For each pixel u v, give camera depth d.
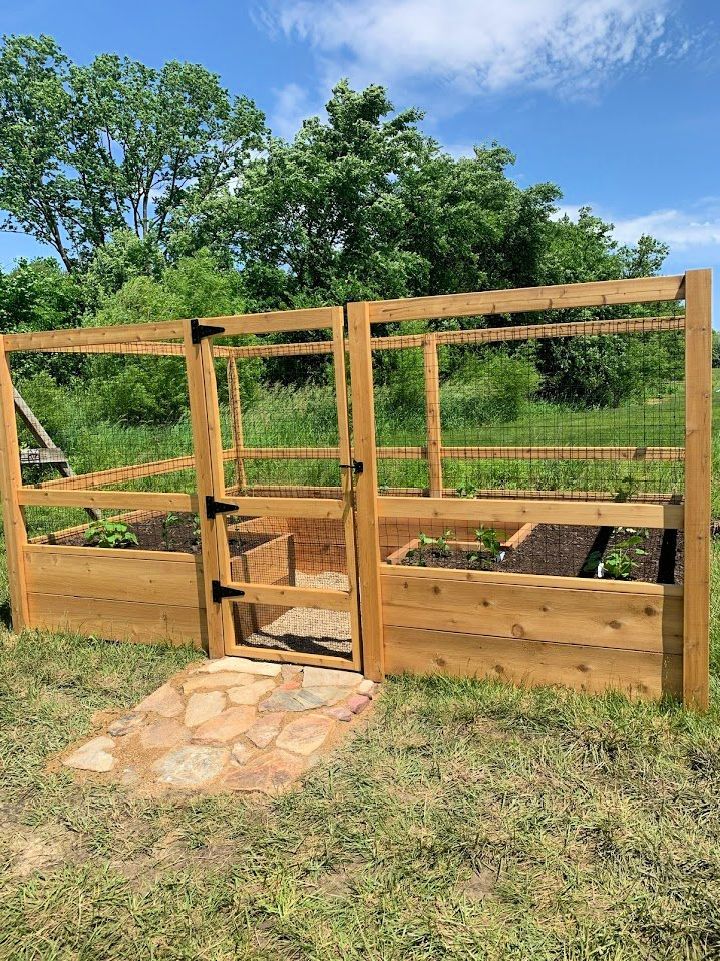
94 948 2.09
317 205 21.89
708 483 3.01
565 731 3.09
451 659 3.68
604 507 3.25
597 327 4.66
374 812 2.64
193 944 2.08
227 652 4.26
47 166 28.09
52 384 8.70
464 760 2.95
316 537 5.74
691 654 3.12
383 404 9.81
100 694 3.82
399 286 22.05
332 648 4.30
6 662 4.23
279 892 2.26
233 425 6.41
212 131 30.98
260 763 3.06
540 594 3.42
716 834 2.42
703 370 2.96
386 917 2.14
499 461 6.98
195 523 6.45
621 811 2.55
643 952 1.97
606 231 34.69
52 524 6.68
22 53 27.48
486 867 2.33
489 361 12.34
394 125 24.02
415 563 4.93
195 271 17.33
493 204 26.80
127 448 6.98
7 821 2.77
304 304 20.98
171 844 2.56
